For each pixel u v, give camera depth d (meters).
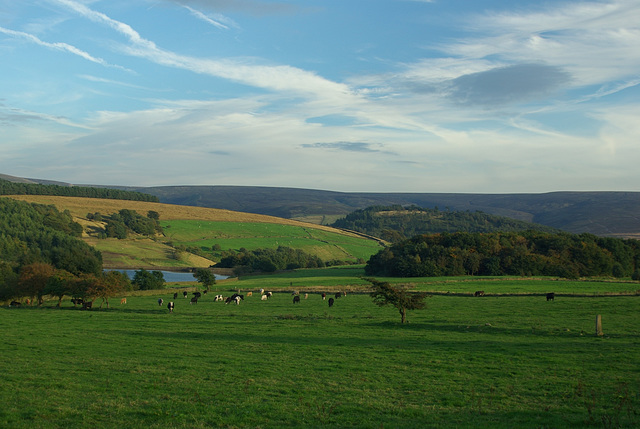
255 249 198.50
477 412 17.80
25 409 17.19
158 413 17.11
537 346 30.88
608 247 126.69
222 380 22.23
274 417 17.08
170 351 29.36
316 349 30.27
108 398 18.98
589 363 25.53
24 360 25.75
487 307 54.12
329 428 16.02
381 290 44.03
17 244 127.19
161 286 90.00
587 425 16.03
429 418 17.05
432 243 130.38
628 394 19.45
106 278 61.84
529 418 16.97
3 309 57.44
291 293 79.75
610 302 55.91
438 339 34.28
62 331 37.66
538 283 91.06
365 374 23.67
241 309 57.16
